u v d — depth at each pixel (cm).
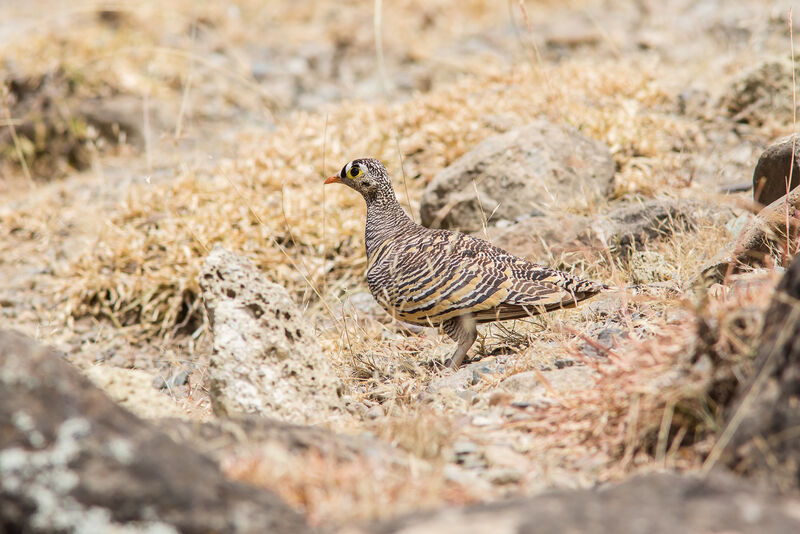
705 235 1028
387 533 438
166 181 1512
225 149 1694
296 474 510
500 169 1237
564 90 1547
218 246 765
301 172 1461
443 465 584
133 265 1330
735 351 580
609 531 420
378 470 539
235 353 725
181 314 1269
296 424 673
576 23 2302
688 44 2050
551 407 673
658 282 969
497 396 719
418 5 2505
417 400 807
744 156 1377
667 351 647
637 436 596
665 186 1252
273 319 746
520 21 2431
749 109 1455
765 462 488
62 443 435
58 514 422
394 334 1061
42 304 1316
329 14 2498
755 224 894
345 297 1219
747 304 613
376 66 2230
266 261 1273
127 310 1288
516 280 854
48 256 1437
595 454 610
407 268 884
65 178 1809
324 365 762
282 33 2383
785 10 1977
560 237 1120
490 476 583
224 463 519
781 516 427
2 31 2195
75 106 1909
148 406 668
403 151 1484
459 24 2455
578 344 814
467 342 885
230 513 441
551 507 446
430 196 1280
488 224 1230
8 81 1933
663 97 1584
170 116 1912
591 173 1258
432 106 1589
